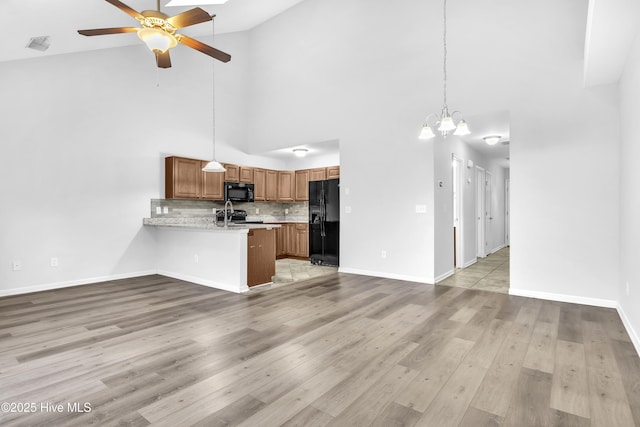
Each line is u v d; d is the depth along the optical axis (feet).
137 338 8.59
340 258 17.80
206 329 9.24
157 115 17.62
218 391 6.07
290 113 19.88
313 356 7.52
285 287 14.23
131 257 16.60
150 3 12.55
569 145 11.76
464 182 19.12
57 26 11.70
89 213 15.16
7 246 12.97
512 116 12.81
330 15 17.99
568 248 11.79
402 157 15.52
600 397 5.89
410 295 12.82
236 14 18.63
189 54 19.08
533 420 5.25
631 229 8.79
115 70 15.98
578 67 11.64
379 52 16.24
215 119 20.40
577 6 11.68
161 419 5.24
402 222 15.57
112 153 15.90
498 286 14.29
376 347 8.02
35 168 13.61
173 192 17.60
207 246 14.69
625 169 9.64
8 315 10.49
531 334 8.84
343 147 17.54
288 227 24.39
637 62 8.00
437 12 14.56
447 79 14.29
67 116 14.46
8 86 12.92
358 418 5.29
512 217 12.80
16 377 6.60
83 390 6.12
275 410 5.50
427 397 5.90
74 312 10.80
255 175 22.77
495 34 13.21
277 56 20.52
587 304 11.46
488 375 6.68
